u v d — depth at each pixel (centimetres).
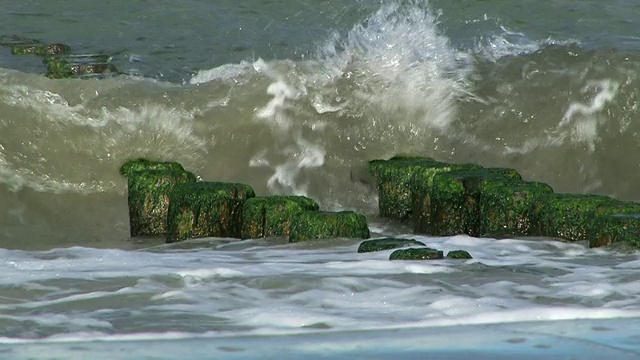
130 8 5794
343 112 4459
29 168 4106
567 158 4525
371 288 2512
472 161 4472
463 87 4612
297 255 3075
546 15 5772
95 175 4150
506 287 2545
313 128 4428
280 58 5194
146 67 5066
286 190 4325
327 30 5562
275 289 2502
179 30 5544
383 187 3962
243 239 3497
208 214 3538
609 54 4809
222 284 2550
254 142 4372
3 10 5697
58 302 2364
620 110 4619
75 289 2491
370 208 4216
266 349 1994
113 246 3512
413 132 4469
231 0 5909
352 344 2027
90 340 2056
